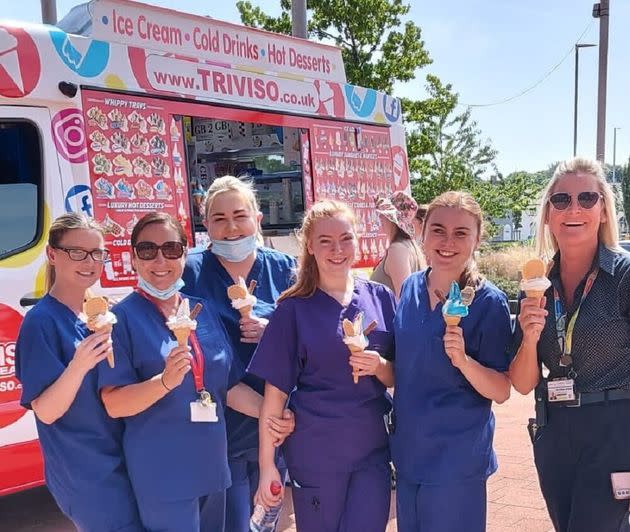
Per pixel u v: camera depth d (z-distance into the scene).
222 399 3.22
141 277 3.14
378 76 18.53
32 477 4.43
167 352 3.04
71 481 2.98
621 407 3.01
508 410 7.68
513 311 3.38
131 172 4.97
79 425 2.99
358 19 18.25
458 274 3.21
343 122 6.95
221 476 3.11
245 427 3.59
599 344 3.02
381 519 3.23
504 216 31.23
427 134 21.58
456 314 2.94
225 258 3.80
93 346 2.77
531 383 3.15
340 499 3.22
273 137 6.87
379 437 3.27
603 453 3.02
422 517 3.13
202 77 5.52
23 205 4.48
